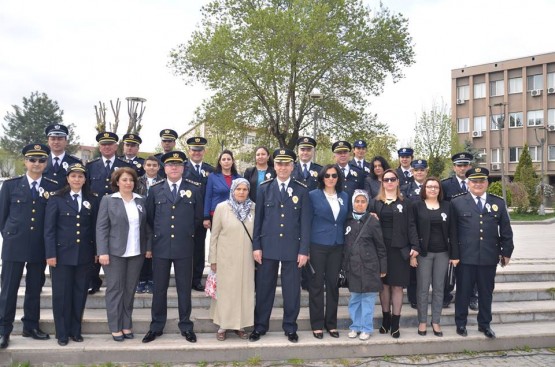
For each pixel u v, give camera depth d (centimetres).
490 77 4112
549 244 1166
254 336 549
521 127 3947
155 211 557
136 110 1530
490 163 4094
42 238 532
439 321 586
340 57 2400
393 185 577
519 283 741
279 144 2558
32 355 511
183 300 552
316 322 565
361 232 557
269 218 557
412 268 640
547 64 3822
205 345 529
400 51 2462
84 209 540
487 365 531
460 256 582
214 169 705
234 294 547
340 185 580
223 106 2445
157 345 527
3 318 513
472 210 583
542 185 2528
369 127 2570
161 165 695
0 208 527
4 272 519
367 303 562
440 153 3127
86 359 515
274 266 560
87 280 546
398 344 557
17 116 5475
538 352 576
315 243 564
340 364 529
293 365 522
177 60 2486
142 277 646
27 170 541
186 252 550
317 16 2250
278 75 2286
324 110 2516
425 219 572
